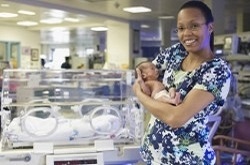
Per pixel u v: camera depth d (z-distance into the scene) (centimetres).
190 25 141
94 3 652
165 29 1118
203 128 141
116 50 920
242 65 562
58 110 226
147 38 1440
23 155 197
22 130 208
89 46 1706
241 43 557
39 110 222
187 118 133
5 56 1052
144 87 152
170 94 140
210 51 147
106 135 219
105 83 282
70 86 276
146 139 156
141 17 845
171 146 143
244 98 545
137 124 218
